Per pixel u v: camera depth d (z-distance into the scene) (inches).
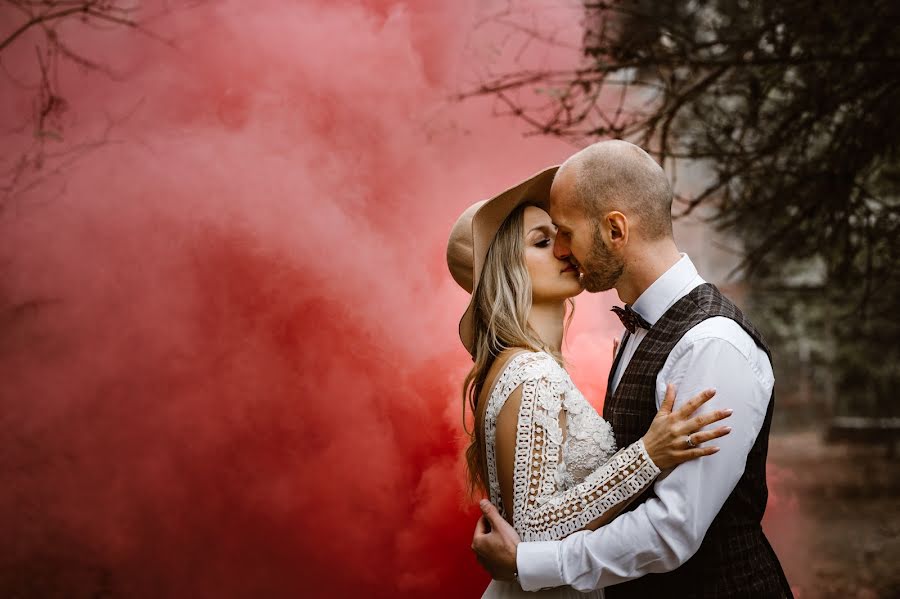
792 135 233.0
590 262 102.8
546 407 99.0
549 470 98.3
